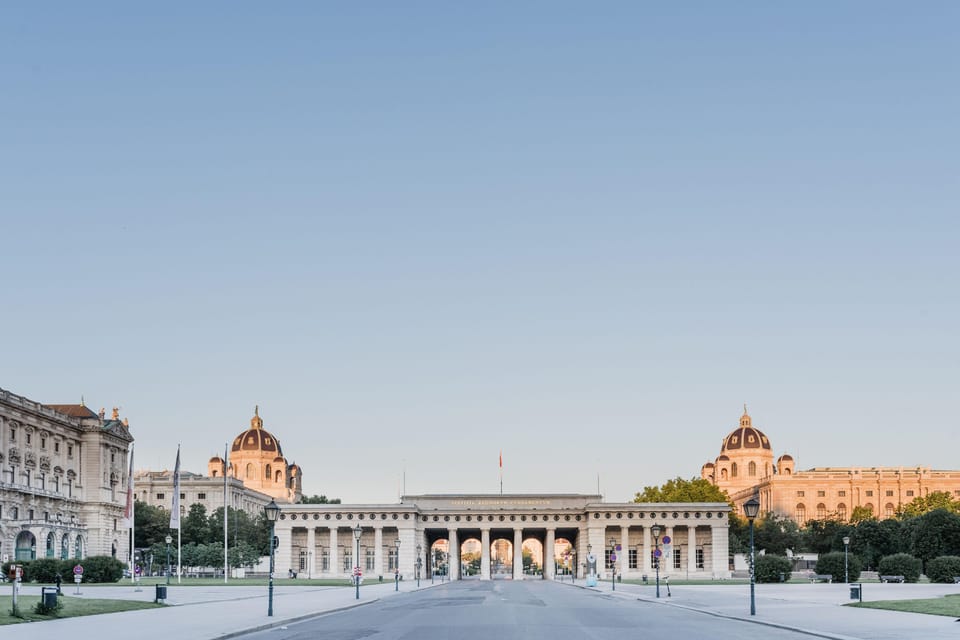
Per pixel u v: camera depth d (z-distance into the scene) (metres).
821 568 124.38
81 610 57.69
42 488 172.50
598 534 197.25
